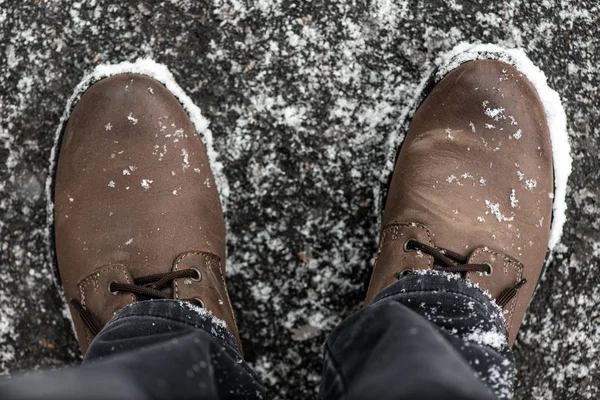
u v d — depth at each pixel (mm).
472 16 587
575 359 601
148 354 432
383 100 583
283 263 587
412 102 584
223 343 515
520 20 590
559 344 599
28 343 586
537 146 574
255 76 579
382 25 583
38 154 580
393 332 450
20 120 579
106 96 568
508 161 569
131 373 413
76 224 562
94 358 487
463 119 574
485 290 545
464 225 553
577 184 593
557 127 585
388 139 584
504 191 565
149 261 550
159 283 542
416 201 561
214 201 572
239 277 587
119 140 565
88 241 557
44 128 579
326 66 581
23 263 583
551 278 597
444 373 411
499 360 470
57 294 583
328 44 581
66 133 572
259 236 585
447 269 535
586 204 595
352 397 444
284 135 581
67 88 578
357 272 588
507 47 589
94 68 578
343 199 585
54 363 587
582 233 595
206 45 579
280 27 580
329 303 589
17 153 580
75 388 389
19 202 581
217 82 579
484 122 572
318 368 591
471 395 410
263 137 581
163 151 566
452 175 565
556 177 587
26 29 578
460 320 500
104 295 544
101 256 553
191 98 579
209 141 579
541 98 583
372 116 583
